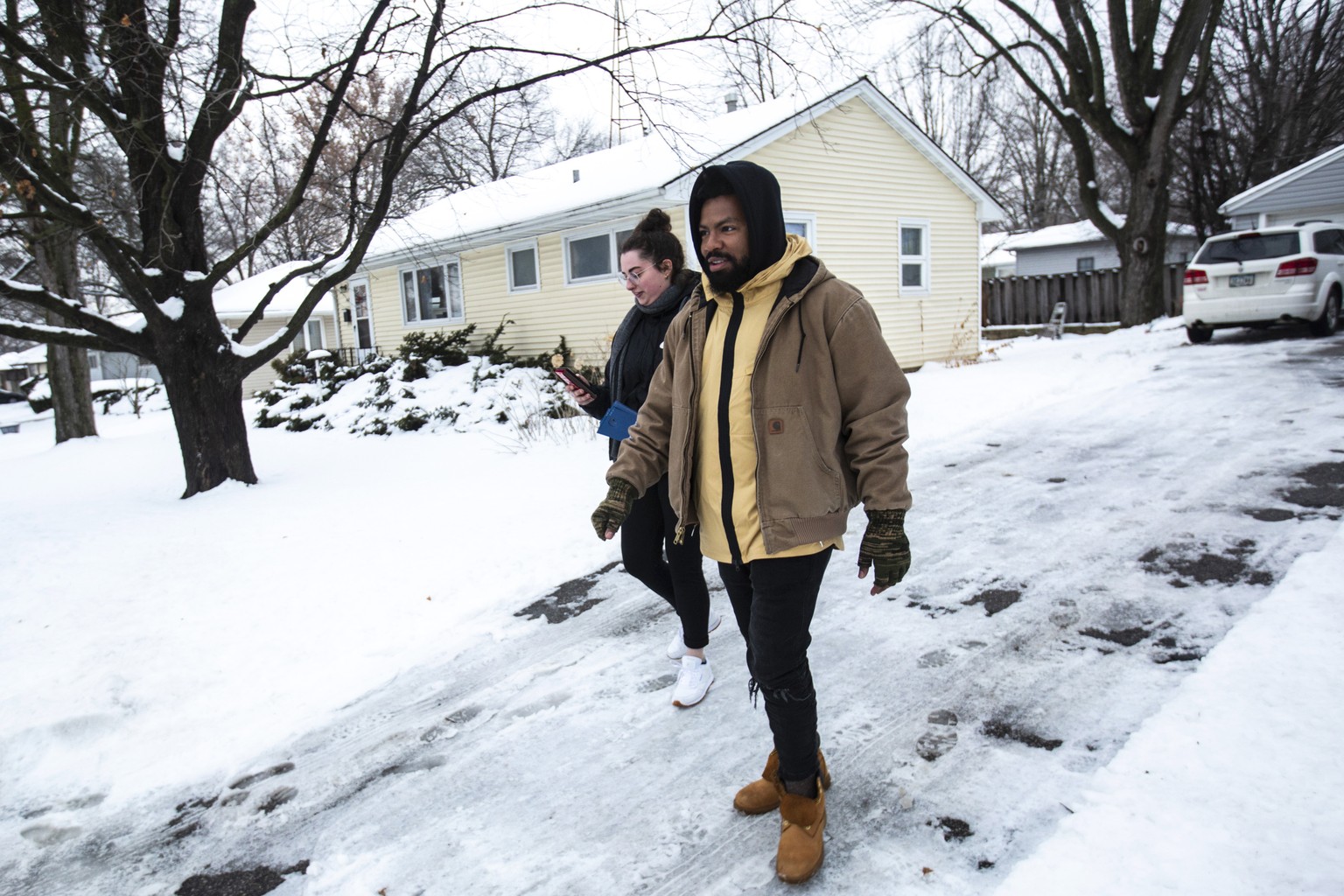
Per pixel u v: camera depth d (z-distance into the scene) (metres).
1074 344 14.92
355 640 4.05
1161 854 2.00
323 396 14.16
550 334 14.54
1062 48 16.30
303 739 3.19
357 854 2.48
